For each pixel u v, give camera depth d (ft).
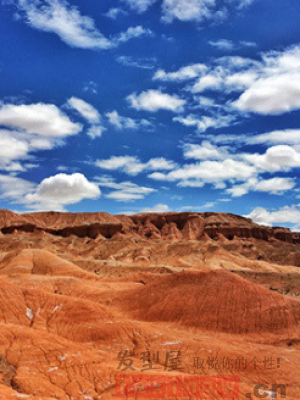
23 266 435.94
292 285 429.79
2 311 246.27
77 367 179.83
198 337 240.53
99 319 247.09
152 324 257.34
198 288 298.35
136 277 420.77
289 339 245.65
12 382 160.66
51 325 243.19
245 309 274.98
